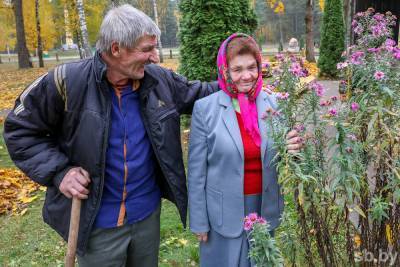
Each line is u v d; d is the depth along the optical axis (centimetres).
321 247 203
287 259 207
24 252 358
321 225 199
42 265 337
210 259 227
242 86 205
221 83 212
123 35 180
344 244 230
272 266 186
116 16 184
